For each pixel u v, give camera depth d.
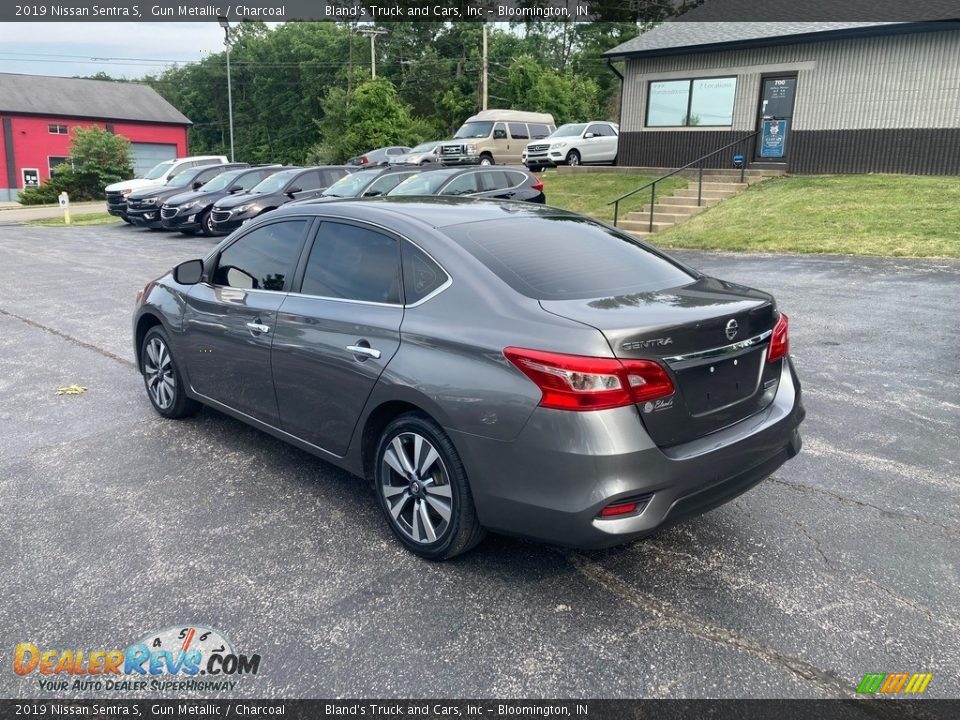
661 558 3.68
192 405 5.55
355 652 2.99
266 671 2.89
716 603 3.30
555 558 3.69
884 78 18.05
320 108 73.50
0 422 5.63
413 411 3.63
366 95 47.22
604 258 3.91
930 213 14.25
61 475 4.66
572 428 3.01
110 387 6.52
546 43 71.94
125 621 3.19
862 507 4.16
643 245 4.32
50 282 12.50
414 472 3.63
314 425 4.18
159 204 21.67
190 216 19.73
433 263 3.68
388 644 3.04
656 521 3.12
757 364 3.61
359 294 3.95
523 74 56.06
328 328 3.96
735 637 3.07
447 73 64.88
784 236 14.14
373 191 15.95
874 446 5.00
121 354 7.66
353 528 4.00
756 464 3.50
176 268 4.95
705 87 21.09
